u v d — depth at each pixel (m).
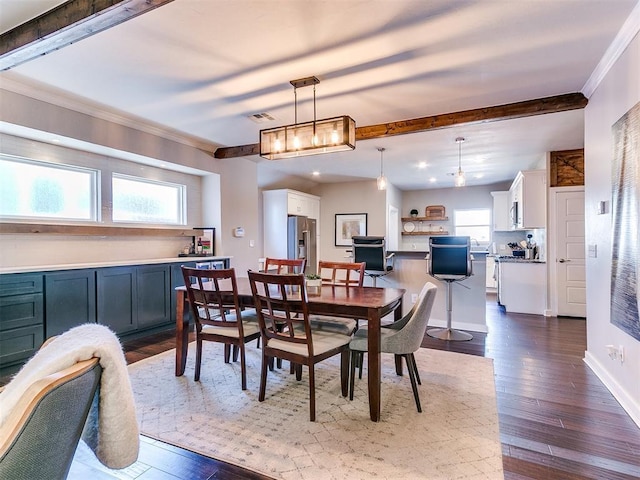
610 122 2.59
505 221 7.46
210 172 5.15
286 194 7.00
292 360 2.31
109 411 0.91
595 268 2.98
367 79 2.90
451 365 3.17
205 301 2.73
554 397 2.51
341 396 2.53
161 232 4.68
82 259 3.93
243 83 2.98
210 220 5.36
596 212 2.93
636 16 2.05
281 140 3.06
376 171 6.75
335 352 2.41
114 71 2.76
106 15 1.88
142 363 3.19
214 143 4.95
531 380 2.82
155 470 1.75
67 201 3.84
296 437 2.01
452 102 3.41
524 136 4.45
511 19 2.11
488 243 8.32
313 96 3.25
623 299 2.33
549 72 2.79
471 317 4.42
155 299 4.16
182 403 2.42
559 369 3.06
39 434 0.73
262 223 7.23
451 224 8.67
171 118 3.87
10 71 2.76
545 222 5.29
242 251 5.70
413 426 2.12
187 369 3.06
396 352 2.31
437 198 8.80
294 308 2.39
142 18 2.08
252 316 3.12
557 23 2.15
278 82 2.96
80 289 3.39
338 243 8.17
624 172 2.29
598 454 1.85
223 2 1.93
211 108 3.57
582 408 2.35
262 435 2.03
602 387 2.68
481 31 2.23
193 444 1.95
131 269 3.89
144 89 3.10
